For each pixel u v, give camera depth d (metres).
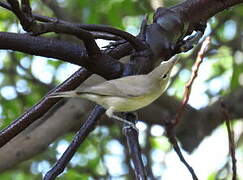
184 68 11.52
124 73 4.67
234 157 5.62
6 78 11.51
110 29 4.36
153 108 10.09
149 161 10.45
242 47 11.54
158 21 4.95
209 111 10.13
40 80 11.36
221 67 12.31
